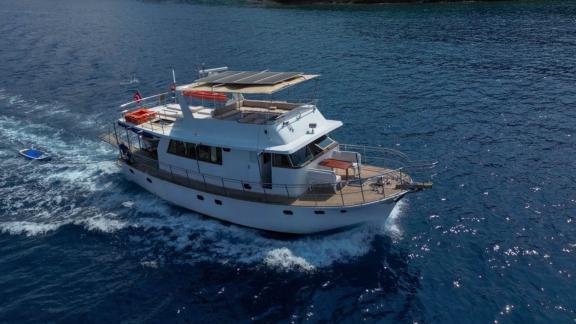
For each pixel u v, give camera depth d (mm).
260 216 24062
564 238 23922
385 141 36125
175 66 62281
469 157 33094
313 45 73375
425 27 85500
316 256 22969
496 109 42094
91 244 24828
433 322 19109
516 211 26438
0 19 111375
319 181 23562
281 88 23562
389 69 57281
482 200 27719
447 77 52906
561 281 21047
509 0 110375
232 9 122062
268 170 24344
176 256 23578
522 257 22719
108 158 34688
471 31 79562
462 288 20906
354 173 25078
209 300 20641
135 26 98375
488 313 19438
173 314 19984
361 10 110500
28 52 72188
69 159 34562
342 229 23875
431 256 23062
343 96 47438
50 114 43844
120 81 55250
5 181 31344
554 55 60562
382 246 23734
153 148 29891
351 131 38219
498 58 60531
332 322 19281
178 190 26609
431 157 33281
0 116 43281
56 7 136125
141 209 27750
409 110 42656
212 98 27203
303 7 120250
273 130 22953
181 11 121188
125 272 22625
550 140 35156
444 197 28234
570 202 26984
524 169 31016
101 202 28734
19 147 36531
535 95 45438
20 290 21688
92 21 107000
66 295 21312
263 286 21297
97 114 43812
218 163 25094
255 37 82125
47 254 24125
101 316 20047
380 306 19984
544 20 85875
